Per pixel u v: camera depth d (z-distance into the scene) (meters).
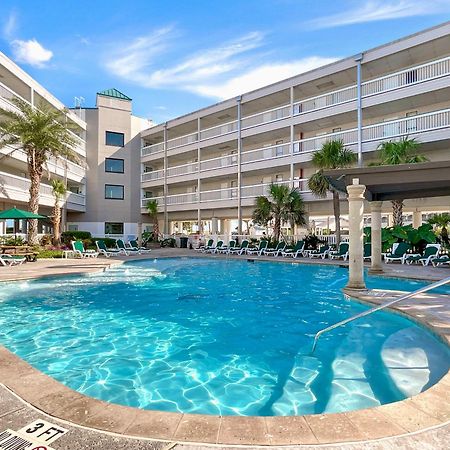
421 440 2.34
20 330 6.50
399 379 4.20
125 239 34.12
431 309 6.52
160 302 8.95
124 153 35.03
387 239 17.77
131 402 3.82
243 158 27.48
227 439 2.36
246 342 5.84
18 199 21.45
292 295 9.84
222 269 15.98
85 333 6.35
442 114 17.95
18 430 2.45
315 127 24.86
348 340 5.79
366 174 8.71
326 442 2.32
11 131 19.09
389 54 19.73
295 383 4.26
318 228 34.66
